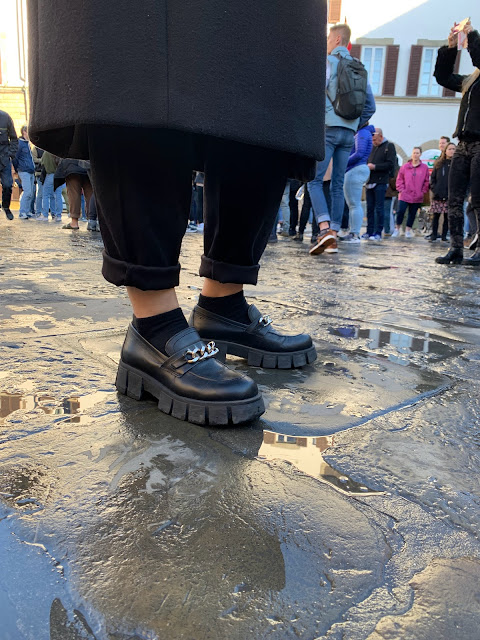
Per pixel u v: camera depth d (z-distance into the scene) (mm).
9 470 947
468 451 1109
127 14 996
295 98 1152
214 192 1415
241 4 1044
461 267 4867
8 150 9398
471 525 854
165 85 1014
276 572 722
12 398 1276
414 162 10531
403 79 20156
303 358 1618
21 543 752
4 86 18188
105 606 648
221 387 1162
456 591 704
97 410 1229
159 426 1160
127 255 1197
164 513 839
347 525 834
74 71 1028
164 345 1236
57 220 10328
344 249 6547
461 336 2109
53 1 1049
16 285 2816
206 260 1522
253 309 1625
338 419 1246
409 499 919
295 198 8352
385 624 642
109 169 1126
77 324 1992
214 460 1017
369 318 2395
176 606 654
